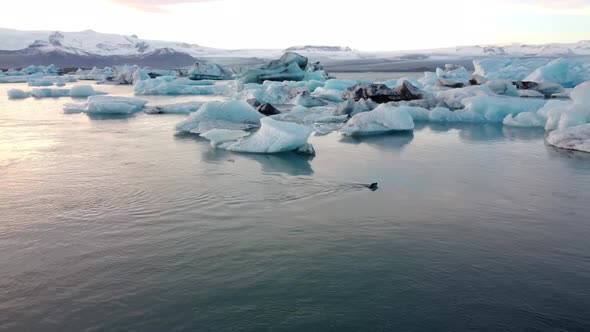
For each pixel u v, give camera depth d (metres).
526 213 4.84
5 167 7.19
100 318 2.75
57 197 5.44
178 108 15.92
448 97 16.55
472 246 3.86
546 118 12.45
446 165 7.41
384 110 11.89
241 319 2.71
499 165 7.43
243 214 4.74
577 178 6.48
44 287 3.14
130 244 3.91
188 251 3.74
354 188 5.84
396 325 2.65
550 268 3.42
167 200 5.28
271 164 7.36
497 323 2.66
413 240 4.00
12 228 4.36
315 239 4.00
